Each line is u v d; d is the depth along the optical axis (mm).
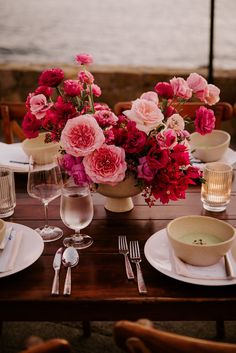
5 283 1138
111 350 1855
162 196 1310
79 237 1342
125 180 1366
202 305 1076
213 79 4156
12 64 4750
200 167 1724
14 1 4801
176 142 1254
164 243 1260
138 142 1266
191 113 2293
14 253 1192
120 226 1414
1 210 1479
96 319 1098
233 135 4270
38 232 1377
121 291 1102
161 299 1068
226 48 4773
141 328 724
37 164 1347
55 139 1379
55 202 1590
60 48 4918
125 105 2279
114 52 4906
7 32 4879
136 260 1218
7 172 1479
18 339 1923
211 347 705
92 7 4797
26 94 4461
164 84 1343
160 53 4816
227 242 1124
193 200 1594
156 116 1242
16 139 4016
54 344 682
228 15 4695
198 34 4754
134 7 4773
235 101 4285
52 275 1170
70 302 1074
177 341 712
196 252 1122
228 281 1097
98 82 4289
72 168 1296
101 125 1300
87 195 1256
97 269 1191
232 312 1085
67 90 1302
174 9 4715
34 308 1086
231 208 1529
